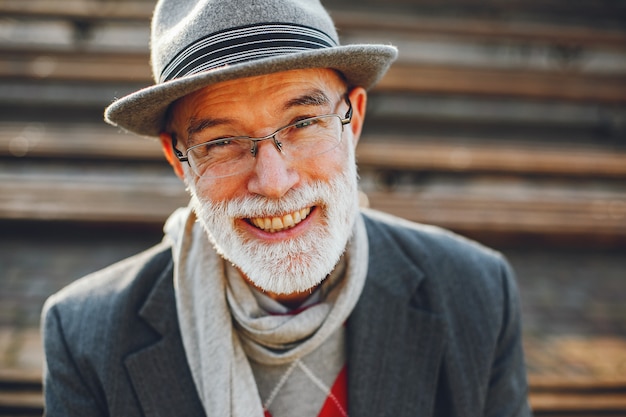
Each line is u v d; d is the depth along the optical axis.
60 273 3.05
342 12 6.88
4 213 3.37
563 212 3.68
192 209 1.30
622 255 3.57
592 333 2.70
